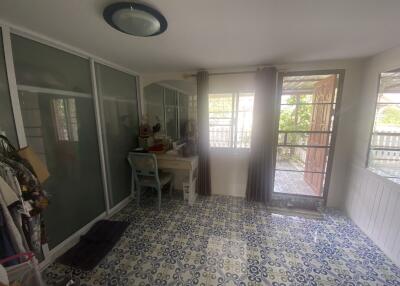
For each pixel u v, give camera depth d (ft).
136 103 9.93
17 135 4.65
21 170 3.93
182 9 3.77
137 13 3.77
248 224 7.43
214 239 6.56
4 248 3.45
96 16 4.09
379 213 6.11
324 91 8.28
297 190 9.52
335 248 6.09
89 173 7.05
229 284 4.84
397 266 5.33
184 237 6.68
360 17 4.06
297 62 7.76
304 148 9.21
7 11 3.86
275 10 3.80
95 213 7.41
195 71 9.24
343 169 8.17
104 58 7.23
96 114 7.15
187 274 5.15
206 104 8.99
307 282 4.88
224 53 6.61
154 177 8.84
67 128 6.09
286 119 8.75
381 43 5.55
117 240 6.47
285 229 7.10
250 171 9.02
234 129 9.31
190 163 8.71
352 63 7.35
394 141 5.67
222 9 3.77
